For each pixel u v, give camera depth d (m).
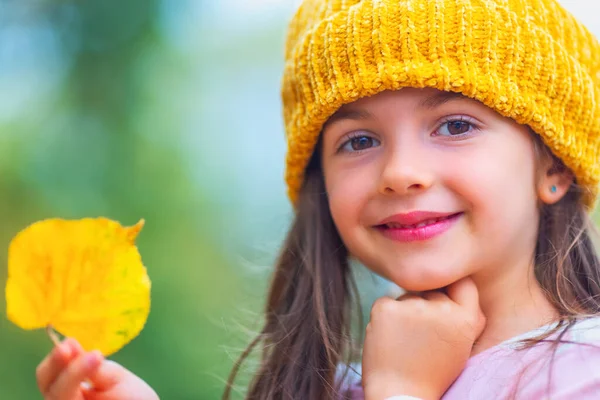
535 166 0.70
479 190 0.68
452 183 0.68
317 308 0.75
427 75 0.67
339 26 0.70
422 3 0.69
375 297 0.82
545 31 0.70
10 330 1.28
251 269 1.19
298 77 0.73
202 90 1.68
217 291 1.47
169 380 1.34
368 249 0.71
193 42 1.67
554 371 0.65
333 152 0.72
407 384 0.67
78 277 0.62
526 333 0.68
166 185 1.51
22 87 1.50
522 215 0.69
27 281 0.61
